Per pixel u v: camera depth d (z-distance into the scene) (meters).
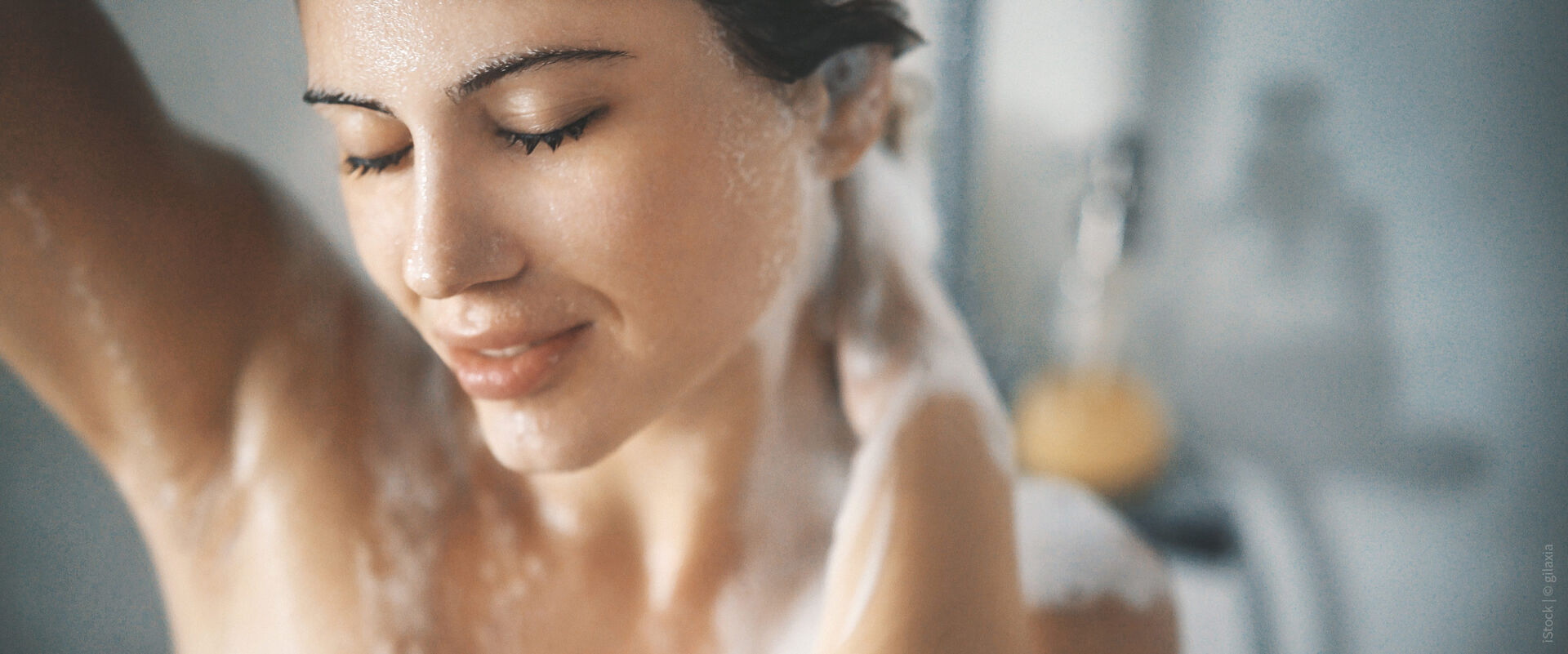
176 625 0.65
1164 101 1.06
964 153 1.03
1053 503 0.75
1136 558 0.73
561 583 0.64
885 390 0.61
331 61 0.45
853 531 0.55
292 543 0.62
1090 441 1.09
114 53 0.59
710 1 0.47
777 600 0.64
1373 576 1.07
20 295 0.58
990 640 0.52
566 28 0.44
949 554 0.53
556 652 0.63
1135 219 1.08
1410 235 1.06
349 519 0.62
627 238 0.47
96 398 0.62
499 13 0.44
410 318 0.51
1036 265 1.10
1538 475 1.02
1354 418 1.09
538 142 0.46
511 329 0.48
